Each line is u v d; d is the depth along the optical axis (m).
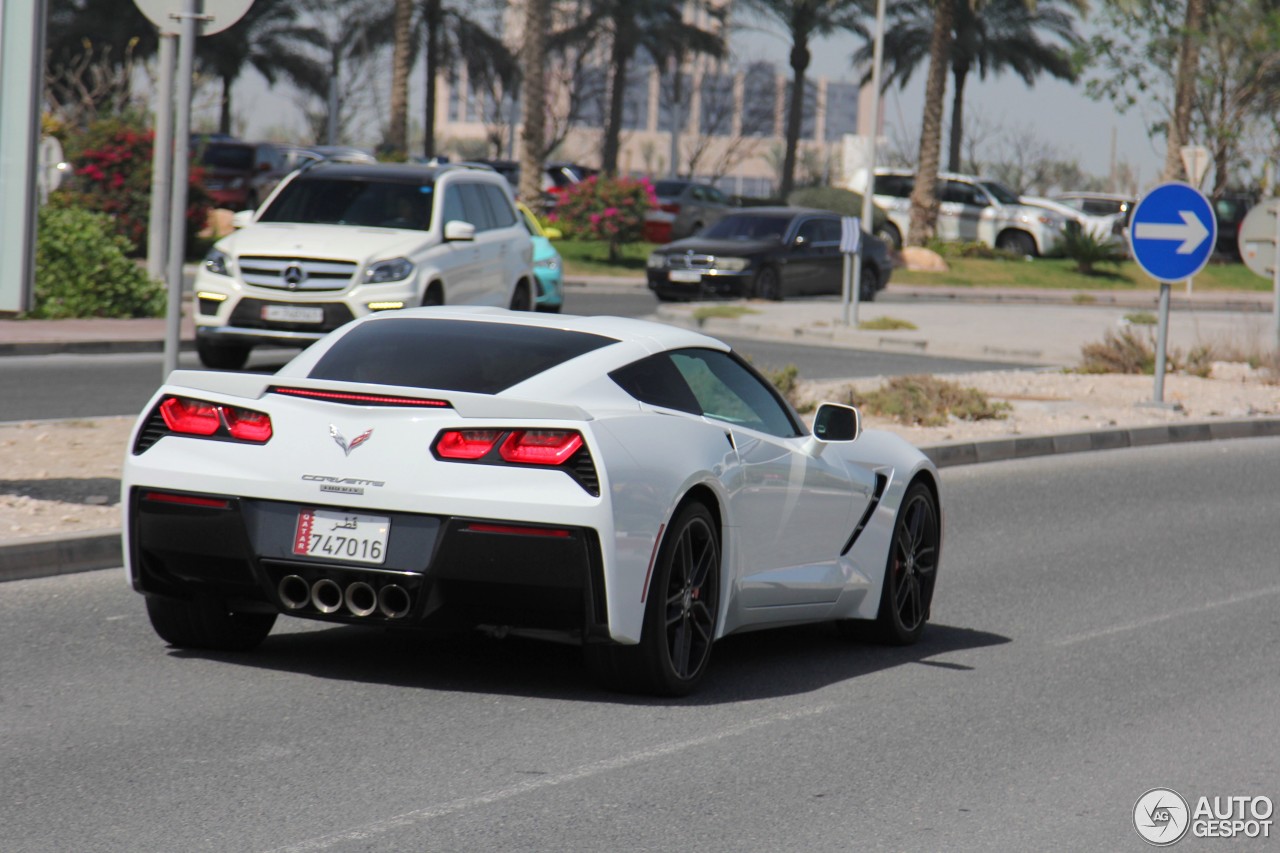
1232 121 108.38
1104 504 28.56
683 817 11.08
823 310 65.81
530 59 94.81
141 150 68.56
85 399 32.31
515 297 41.09
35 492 21.78
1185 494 30.05
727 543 14.57
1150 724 14.32
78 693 13.70
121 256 49.38
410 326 15.12
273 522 13.38
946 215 108.69
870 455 17.11
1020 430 35.09
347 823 10.58
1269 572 22.81
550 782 11.73
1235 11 105.81
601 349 14.56
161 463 13.71
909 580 17.69
